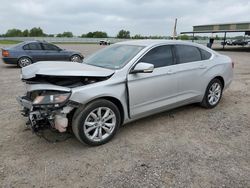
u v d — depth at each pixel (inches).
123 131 163.5
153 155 133.4
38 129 132.6
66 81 134.7
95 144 141.3
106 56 172.6
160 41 174.9
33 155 132.2
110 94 139.9
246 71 443.2
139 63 148.0
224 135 158.9
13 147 140.5
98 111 139.3
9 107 210.4
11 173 116.3
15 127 167.6
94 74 134.6
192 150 138.9
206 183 109.7
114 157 131.1
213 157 131.6
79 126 133.2
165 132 162.7
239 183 109.8
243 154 135.0
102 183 109.8
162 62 168.2
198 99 198.5
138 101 155.3
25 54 454.9
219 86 213.0
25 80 137.4
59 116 126.5
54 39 2331.4
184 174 116.3
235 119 187.2
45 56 474.3
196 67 188.2
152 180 111.8
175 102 178.5
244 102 232.8
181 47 183.5
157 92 164.2
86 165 123.6
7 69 450.3
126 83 147.0
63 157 130.7
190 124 176.4
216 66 205.0
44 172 117.5
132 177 114.0
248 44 1787.6
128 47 172.4
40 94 129.7
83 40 2432.3
